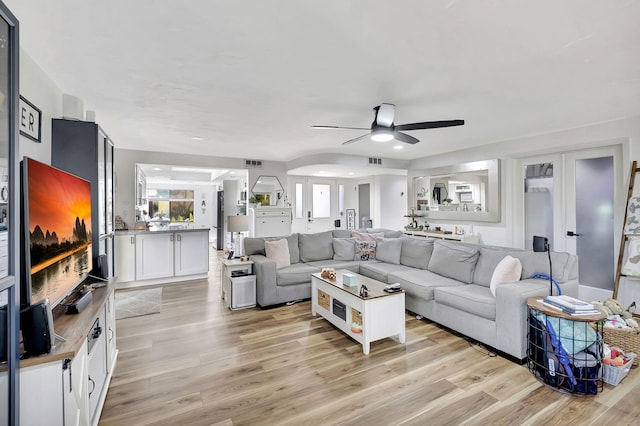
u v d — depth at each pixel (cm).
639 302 360
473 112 344
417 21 175
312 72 241
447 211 598
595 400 202
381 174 771
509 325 253
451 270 353
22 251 141
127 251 482
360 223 867
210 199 1176
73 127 255
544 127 412
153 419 185
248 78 251
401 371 239
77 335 147
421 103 313
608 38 193
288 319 348
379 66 231
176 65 228
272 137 460
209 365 247
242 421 184
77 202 212
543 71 241
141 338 297
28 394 127
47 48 202
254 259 406
